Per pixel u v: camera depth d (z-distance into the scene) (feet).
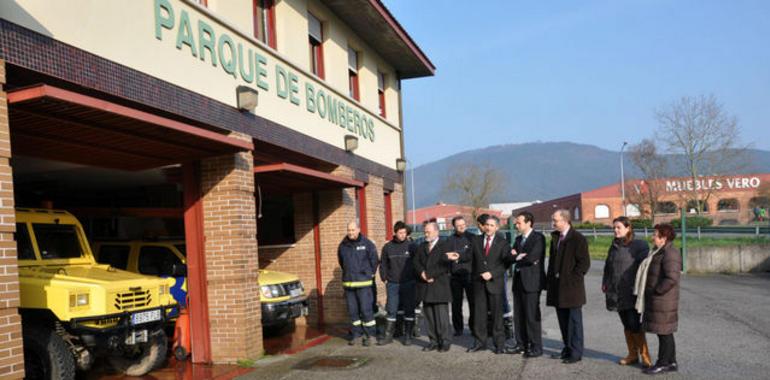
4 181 18.07
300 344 34.45
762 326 33.88
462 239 35.01
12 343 18.04
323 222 45.21
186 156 29.60
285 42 37.63
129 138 24.50
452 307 35.58
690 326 34.40
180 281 35.45
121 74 23.32
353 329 33.88
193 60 27.86
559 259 26.68
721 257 66.74
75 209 37.35
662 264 23.72
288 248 45.65
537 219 289.12
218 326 30.04
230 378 26.68
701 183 164.86
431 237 30.63
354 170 47.96
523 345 28.40
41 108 19.39
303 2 40.73
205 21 28.99
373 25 49.47
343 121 46.75
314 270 44.98
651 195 163.53
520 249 28.50
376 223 52.95
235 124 30.81
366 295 33.53
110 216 37.73
